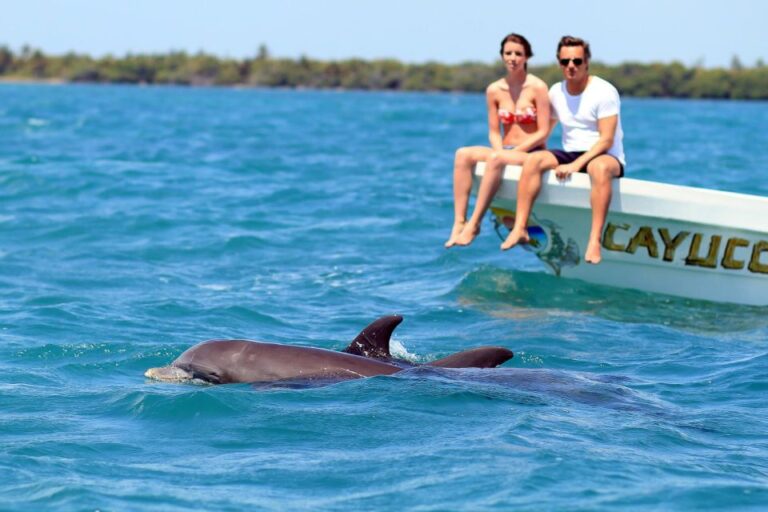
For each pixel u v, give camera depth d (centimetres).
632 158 5709
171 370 1622
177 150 5972
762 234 2338
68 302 2186
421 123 10156
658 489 1184
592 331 2058
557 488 1179
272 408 1450
